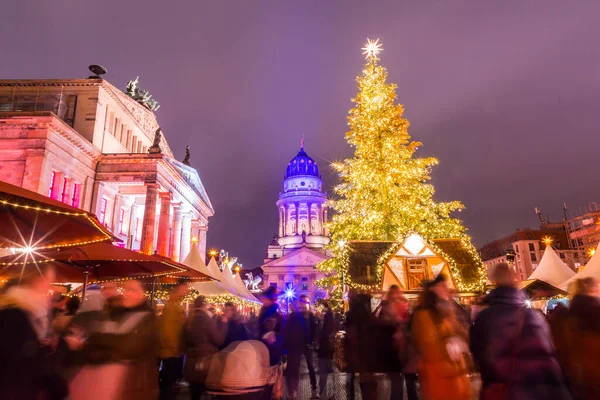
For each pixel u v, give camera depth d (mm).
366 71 36594
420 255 21578
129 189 53156
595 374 5812
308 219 125875
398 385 8492
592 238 85188
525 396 5203
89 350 6469
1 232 10500
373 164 34375
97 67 50188
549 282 24047
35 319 5301
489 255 105375
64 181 42094
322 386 12953
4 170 37531
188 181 59094
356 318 8734
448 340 6207
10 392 4809
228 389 7133
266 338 9219
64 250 13414
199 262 27391
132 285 7250
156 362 7082
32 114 38000
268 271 113688
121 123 55312
